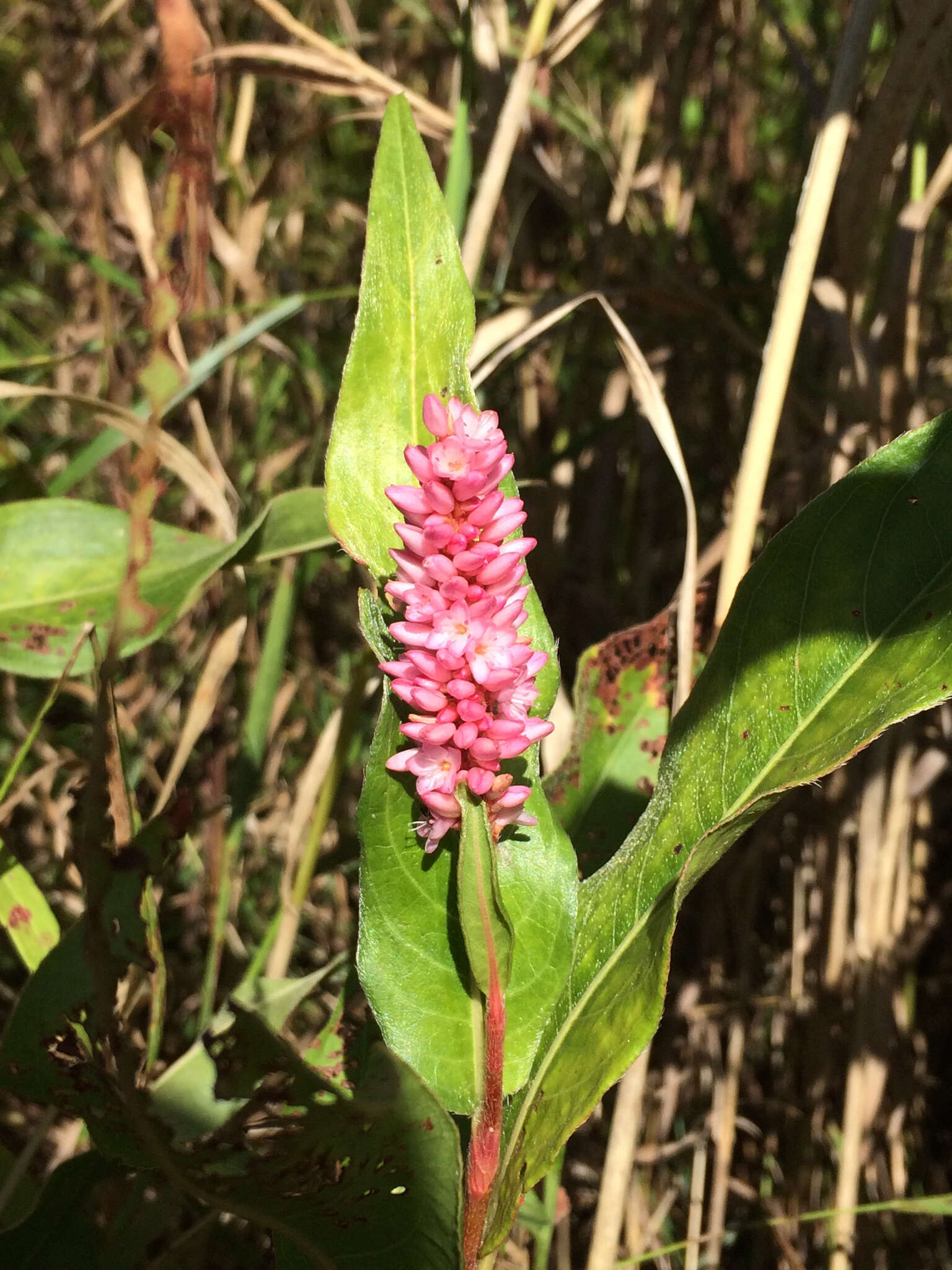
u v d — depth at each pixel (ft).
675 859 0.49
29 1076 0.43
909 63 0.60
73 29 0.90
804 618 0.49
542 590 0.90
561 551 0.89
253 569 0.77
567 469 0.88
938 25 0.59
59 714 0.73
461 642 0.42
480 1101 0.45
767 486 0.88
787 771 0.47
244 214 0.86
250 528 0.54
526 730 0.43
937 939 0.94
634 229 0.95
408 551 0.44
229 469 0.86
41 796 0.76
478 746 0.41
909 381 0.74
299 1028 0.80
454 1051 0.46
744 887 0.84
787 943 0.91
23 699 0.88
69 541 0.59
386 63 1.14
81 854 0.39
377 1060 0.38
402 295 0.50
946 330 1.01
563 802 0.62
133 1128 0.42
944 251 0.82
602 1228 0.59
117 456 0.91
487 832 0.42
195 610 0.89
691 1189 0.78
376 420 0.50
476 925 0.42
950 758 0.78
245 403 0.94
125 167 0.64
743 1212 0.85
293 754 0.96
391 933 0.47
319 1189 0.42
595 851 0.60
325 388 0.91
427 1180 0.41
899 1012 0.83
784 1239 0.71
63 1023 0.42
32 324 1.13
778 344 0.56
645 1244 0.77
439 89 1.09
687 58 0.94
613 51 1.14
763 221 1.07
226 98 0.85
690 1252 0.73
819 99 0.79
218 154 0.88
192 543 0.60
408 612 0.43
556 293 0.81
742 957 0.83
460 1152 0.39
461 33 0.63
